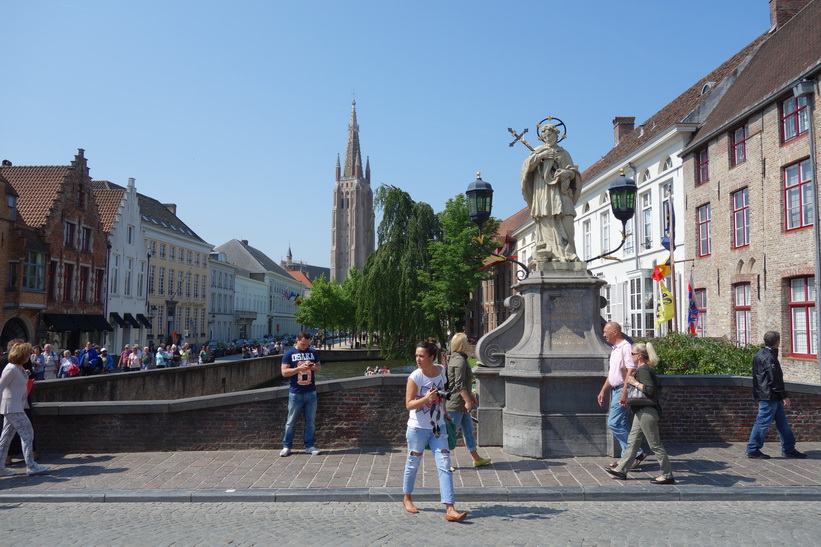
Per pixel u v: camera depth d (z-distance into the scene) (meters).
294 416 8.71
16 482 7.32
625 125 36.75
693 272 22.92
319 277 68.56
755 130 19.20
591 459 8.11
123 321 42.97
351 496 6.68
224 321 71.31
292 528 5.62
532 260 9.05
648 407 7.04
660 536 5.27
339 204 134.88
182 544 5.19
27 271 32.25
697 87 28.86
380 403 9.33
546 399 8.31
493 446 8.96
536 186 9.08
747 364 11.55
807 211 17.19
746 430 9.28
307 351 8.95
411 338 34.53
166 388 22.73
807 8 21.55
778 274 18.02
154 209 52.81
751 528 5.49
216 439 9.10
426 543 5.14
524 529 5.53
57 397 14.79
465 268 34.44
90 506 6.54
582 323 8.55
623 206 9.50
